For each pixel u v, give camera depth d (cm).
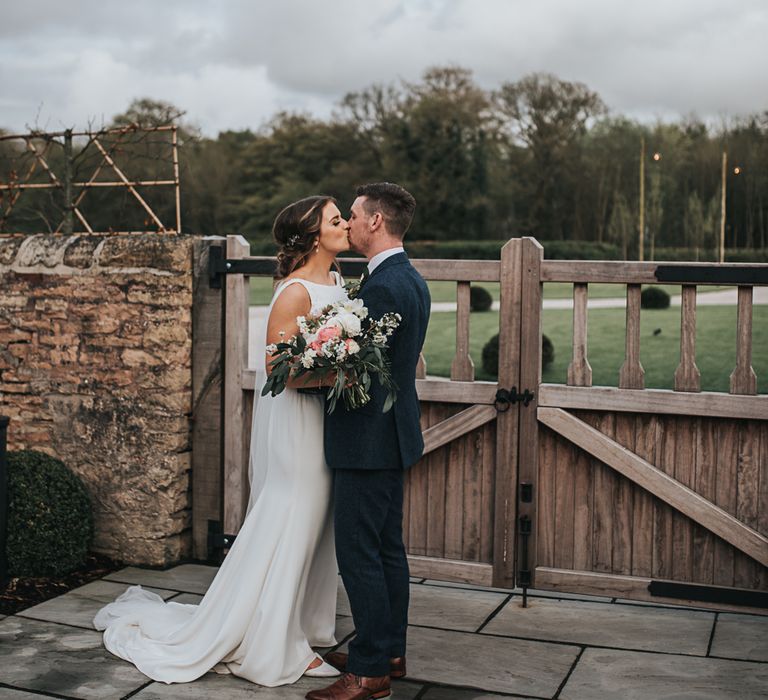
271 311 311
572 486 401
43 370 471
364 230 304
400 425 297
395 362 295
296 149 4369
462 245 3953
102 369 457
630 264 382
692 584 385
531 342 396
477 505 414
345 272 424
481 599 405
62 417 468
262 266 436
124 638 343
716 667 326
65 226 516
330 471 321
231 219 4291
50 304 467
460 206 4150
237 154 4484
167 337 444
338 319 277
